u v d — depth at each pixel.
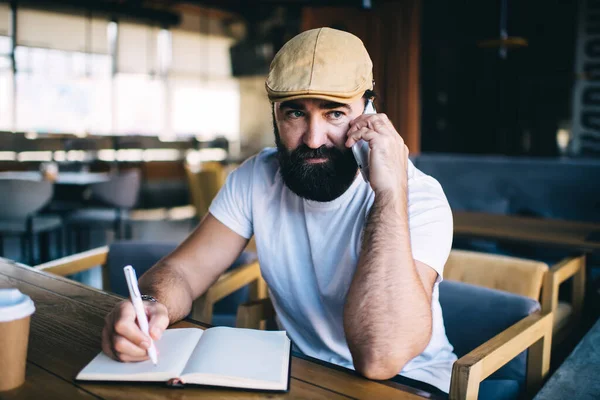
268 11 12.10
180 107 13.03
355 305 1.03
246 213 1.43
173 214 9.31
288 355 0.98
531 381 1.43
